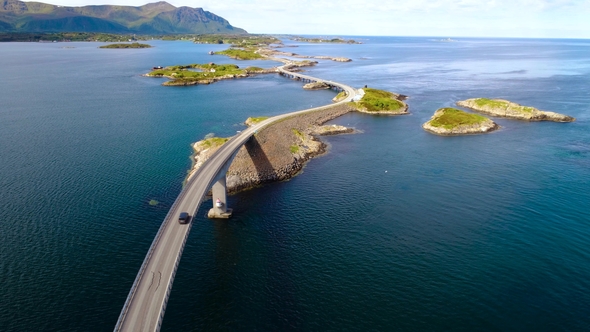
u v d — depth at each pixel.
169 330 50.62
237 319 52.69
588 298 56.03
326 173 103.94
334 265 64.12
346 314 53.56
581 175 99.69
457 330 50.75
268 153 107.44
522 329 50.72
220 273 62.09
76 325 50.88
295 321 52.41
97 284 58.50
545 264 63.84
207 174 76.19
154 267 51.28
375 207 84.06
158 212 80.31
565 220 77.38
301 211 82.56
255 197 89.25
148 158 112.06
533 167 105.94
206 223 77.75
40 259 63.88
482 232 73.75
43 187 91.00
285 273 62.19
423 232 74.00
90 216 78.06
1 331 49.34
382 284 59.50
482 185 94.62
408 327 51.28
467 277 60.84
